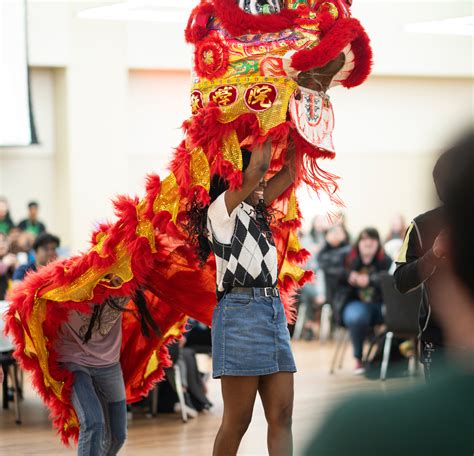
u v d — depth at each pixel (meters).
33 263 7.26
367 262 9.01
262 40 3.54
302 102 3.61
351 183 14.69
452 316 1.29
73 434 4.27
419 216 3.84
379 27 14.23
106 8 5.89
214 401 7.72
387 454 1.09
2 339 6.52
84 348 4.18
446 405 1.12
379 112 14.75
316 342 11.82
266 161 3.50
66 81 12.73
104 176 12.91
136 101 13.39
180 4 5.72
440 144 1.43
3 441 6.25
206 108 3.56
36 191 13.11
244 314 3.51
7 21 9.12
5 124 9.21
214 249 3.60
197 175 3.58
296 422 5.42
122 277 3.83
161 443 6.07
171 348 6.66
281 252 4.04
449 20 5.75
